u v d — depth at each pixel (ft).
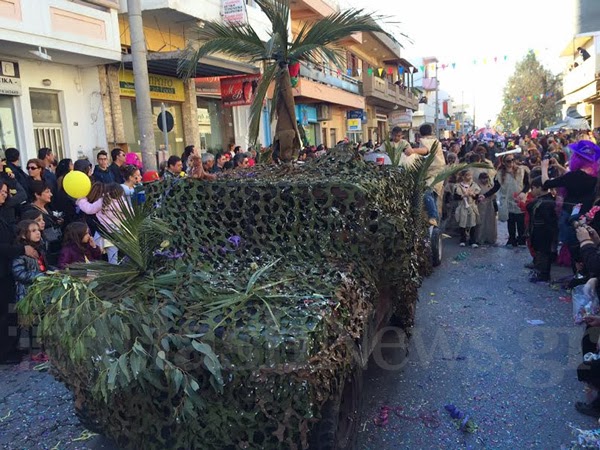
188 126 50.49
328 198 11.27
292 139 20.68
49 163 26.84
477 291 22.61
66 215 22.80
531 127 185.47
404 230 11.88
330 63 23.24
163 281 9.94
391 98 116.06
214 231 11.80
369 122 118.93
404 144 29.99
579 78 93.20
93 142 39.37
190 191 12.12
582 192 20.81
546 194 23.81
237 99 52.06
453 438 11.64
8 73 32.63
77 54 34.19
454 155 43.45
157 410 8.70
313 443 8.77
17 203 19.53
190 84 50.16
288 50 20.22
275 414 7.95
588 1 114.01
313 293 9.41
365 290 10.36
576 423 12.12
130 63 39.29
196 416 8.16
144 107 30.60
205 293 9.52
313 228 11.34
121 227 10.66
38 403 13.80
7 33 28.89
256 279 9.59
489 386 14.01
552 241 23.38
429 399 13.39
